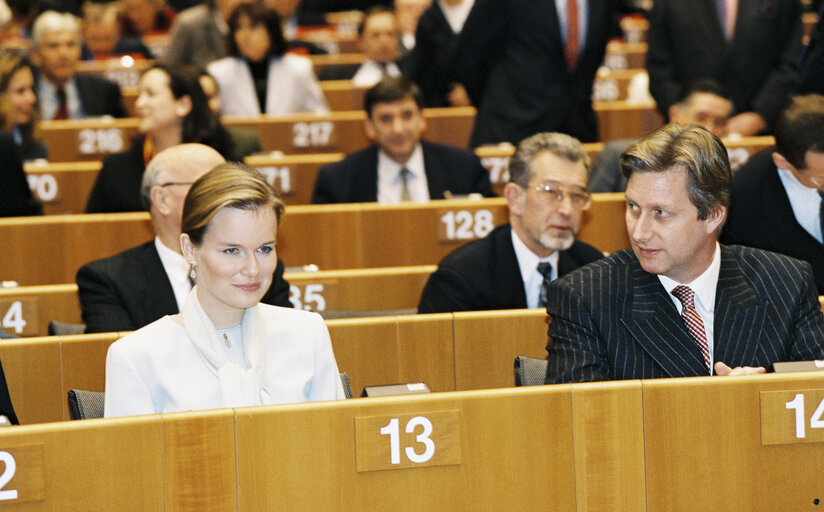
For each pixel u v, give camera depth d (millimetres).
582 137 11469
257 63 13695
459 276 6363
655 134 4453
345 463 3762
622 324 4613
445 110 13453
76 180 10695
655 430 3912
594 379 4516
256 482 3723
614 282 4699
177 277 6133
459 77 11477
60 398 5441
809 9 16469
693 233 4426
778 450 3955
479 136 11352
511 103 11203
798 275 4723
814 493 3975
